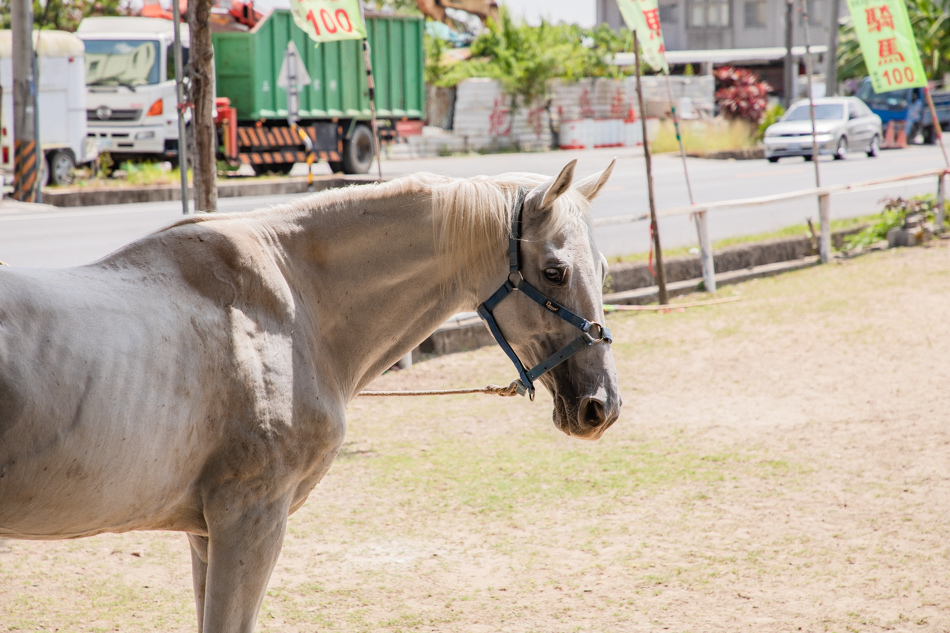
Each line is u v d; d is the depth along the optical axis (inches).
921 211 562.6
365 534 179.3
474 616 146.8
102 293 87.9
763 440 235.9
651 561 167.0
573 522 185.6
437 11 1326.3
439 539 177.5
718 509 191.6
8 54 632.4
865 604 149.9
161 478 90.1
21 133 597.0
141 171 708.7
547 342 106.3
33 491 80.7
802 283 442.6
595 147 1275.8
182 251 96.1
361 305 108.5
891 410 257.3
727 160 1048.8
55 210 573.3
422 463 220.2
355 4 289.0
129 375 85.6
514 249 105.4
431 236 108.0
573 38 1375.5
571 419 105.8
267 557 99.0
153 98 701.9
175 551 174.2
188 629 142.6
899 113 1171.3
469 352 331.3
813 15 1856.5
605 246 486.0
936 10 1473.9
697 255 445.7
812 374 296.4
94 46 706.8
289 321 100.7
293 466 99.5
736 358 317.7
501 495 199.8
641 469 216.1
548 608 149.4
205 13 235.9
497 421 256.5
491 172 862.5
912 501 194.1
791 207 650.8
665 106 1352.1
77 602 150.4
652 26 383.6
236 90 737.6
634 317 381.1
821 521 184.5
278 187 705.6
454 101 1241.4
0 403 76.9
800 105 1036.5
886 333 343.3
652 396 276.7
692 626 142.9
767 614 146.9
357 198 108.1
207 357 92.7
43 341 80.6
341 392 108.4
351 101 806.5
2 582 156.7
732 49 1876.2
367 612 147.9
